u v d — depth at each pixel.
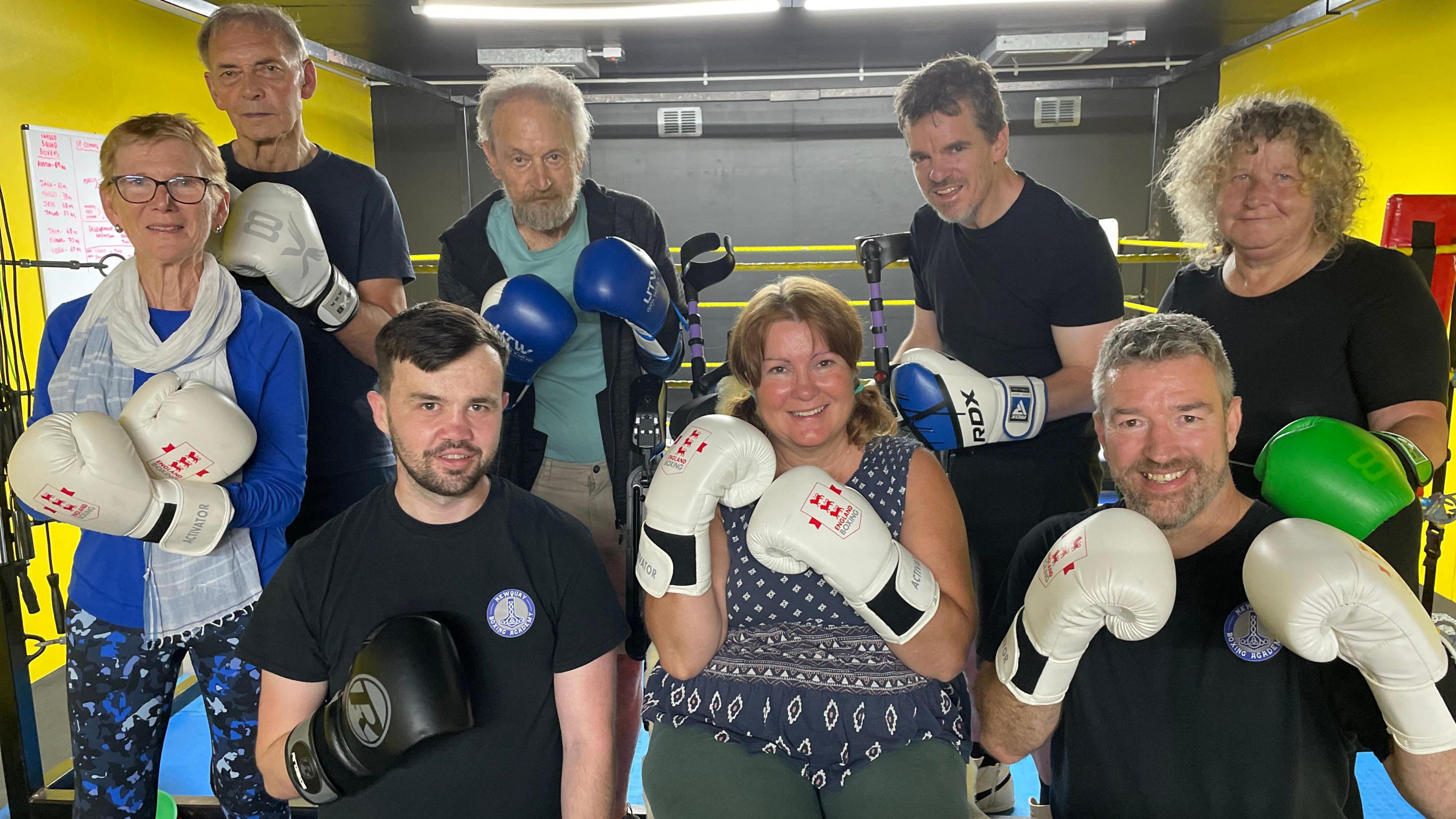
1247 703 1.37
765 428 1.74
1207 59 6.36
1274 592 1.22
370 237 2.45
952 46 6.23
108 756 1.83
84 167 4.07
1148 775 1.42
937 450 2.18
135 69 4.50
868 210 7.75
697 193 7.80
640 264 2.09
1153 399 1.40
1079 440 2.34
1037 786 2.68
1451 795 1.22
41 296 3.81
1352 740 1.40
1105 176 7.46
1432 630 1.20
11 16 3.72
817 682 1.58
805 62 6.73
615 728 1.67
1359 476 1.46
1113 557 1.27
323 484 2.35
